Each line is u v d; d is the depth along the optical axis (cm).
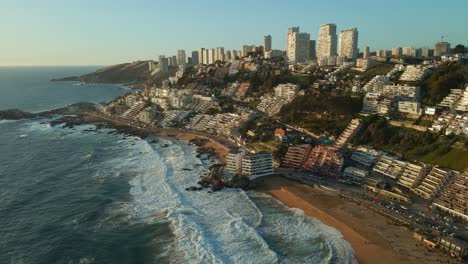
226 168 17100
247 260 9762
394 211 12469
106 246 10719
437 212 12406
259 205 13550
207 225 11825
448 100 19662
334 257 9956
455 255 9706
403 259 9762
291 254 10138
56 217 12588
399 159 16288
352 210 12875
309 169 17150
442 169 14025
